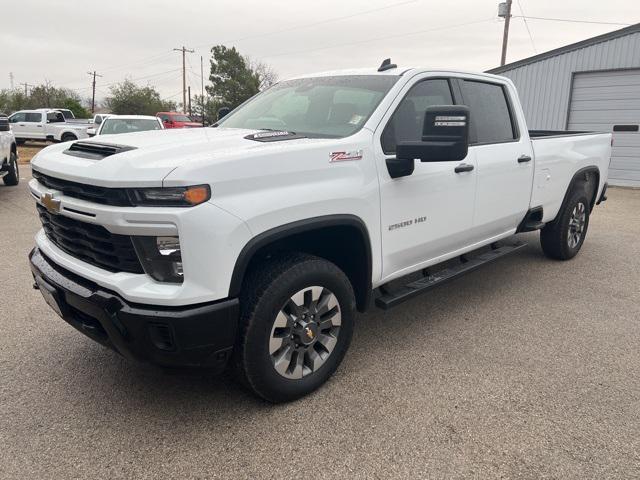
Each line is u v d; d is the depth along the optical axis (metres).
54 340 3.78
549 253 5.90
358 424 2.79
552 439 2.67
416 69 3.73
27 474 2.40
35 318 4.16
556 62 14.08
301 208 2.74
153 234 2.38
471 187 4.02
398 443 2.63
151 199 2.36
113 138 3.16
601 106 13.56
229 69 56.16
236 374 2.83
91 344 3.72
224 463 2.49
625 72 13.00
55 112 25.56
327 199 2.86
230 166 2.48
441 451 2.57
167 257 2.41
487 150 4.23
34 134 24.77
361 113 3.38
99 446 2.61
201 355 2.53
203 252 2.39
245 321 2.68
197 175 2.37
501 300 4.69
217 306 2.49
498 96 4.62
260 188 2.60
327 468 2.46
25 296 4.63
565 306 4.55
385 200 3.27
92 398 3.04
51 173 2.78
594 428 2.76
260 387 2.82
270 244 2.94
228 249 2.46
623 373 3.36
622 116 13.23
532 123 14.85
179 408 2.95
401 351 3.65
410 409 2.93
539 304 4.59
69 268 2.78
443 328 4.06
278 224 2.65
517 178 4.60
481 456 2.54
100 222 2.47
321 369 3.09
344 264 3.35
